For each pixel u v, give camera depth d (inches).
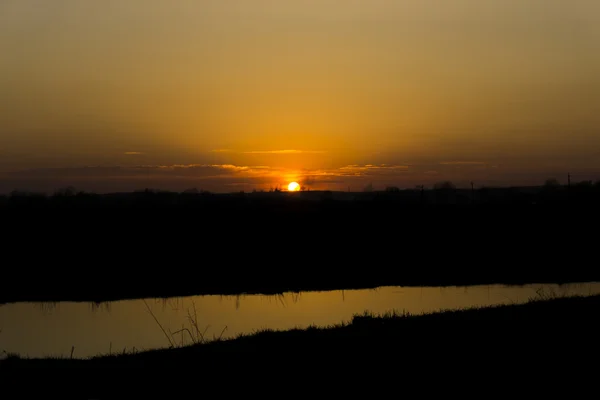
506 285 1612.9
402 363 446.3
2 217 2407.7
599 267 1812.3
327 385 408.2
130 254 1968.5
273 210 2719.0
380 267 1845.5
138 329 1044.5
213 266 1822.1
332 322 1037.8
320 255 1993.1
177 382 449.7
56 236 2174.0
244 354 523.8
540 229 2319.1
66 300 1444.4
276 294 1515.7
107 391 446.6
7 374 515.8
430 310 1130.0
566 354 440.5
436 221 2474.2
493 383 385.4
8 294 1487.5
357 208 2780.5
